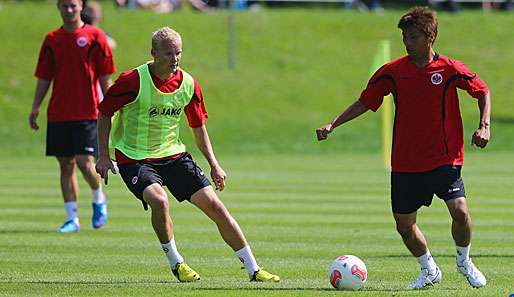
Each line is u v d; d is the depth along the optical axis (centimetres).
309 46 14388
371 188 6831
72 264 3612
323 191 6619
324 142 11169
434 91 2941
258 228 4738
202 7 15962
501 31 15238
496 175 7888
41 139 10912
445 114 2952
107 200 6041
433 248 4103
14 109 11694
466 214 2922
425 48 2925
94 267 3544
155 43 3030
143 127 3092
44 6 14888
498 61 14275
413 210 3005
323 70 13712
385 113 8981
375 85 3002
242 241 3159
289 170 8394
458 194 2941
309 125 11838
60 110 4569
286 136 11356
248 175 7869
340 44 14550
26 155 10112
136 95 3058
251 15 15225
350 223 4950
